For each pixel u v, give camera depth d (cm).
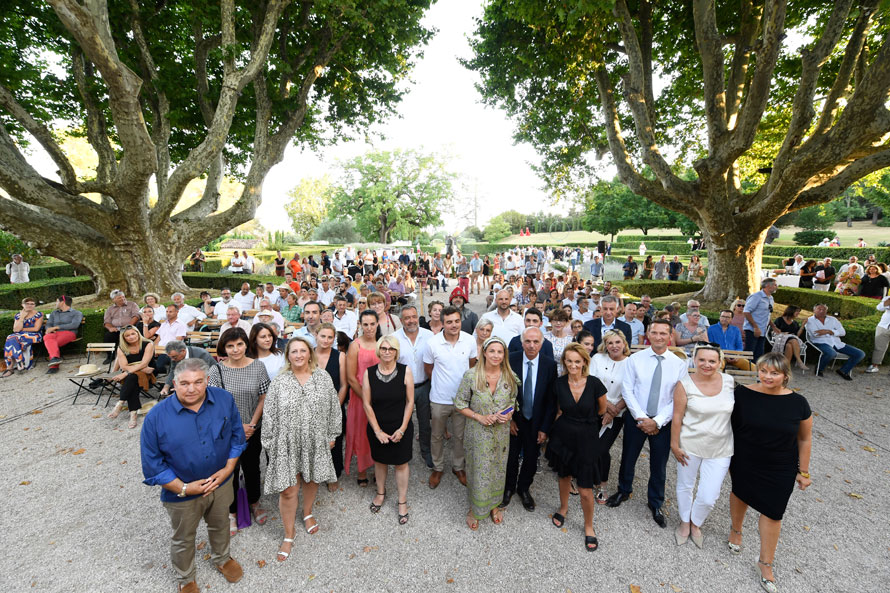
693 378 342
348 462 436
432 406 421
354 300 1089
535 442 390
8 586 302
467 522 373
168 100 1248
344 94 1524
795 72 1075
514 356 399
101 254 1157
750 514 393
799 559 332
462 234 7338
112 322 814
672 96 1328
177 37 1280
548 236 7550
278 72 1348
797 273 1731
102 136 1139
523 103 1362
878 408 628
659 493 374
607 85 1053
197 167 1088
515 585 307
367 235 5238
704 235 1164
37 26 1095
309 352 333
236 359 353
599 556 335
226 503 298
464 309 722
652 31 1145
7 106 902
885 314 775
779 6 710
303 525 370
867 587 304
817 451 504
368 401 365
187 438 268
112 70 777
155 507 397
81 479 439
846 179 859
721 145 896
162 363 652
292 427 319
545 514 389
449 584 307
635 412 370
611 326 597
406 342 459
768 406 301
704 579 312
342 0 977
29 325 804
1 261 1698
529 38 1152
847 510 394
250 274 1875
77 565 323
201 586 303
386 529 366
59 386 714
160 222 1216
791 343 752
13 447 505
